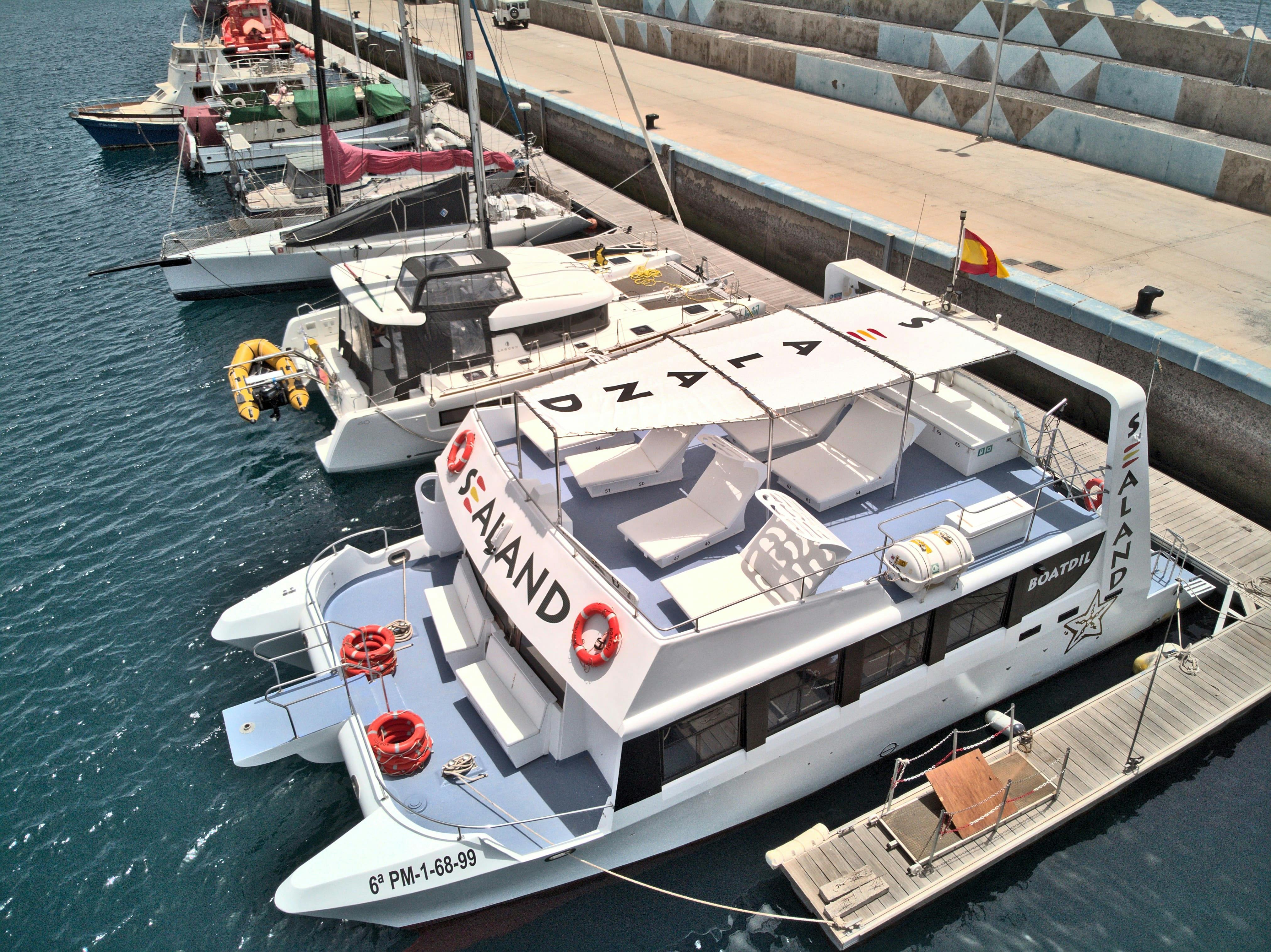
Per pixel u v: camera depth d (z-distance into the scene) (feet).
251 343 61.21
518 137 117.91
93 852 33.86
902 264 65.92
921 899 29.84
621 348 56.59
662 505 35.96
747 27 129.39
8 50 200.64
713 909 31.07
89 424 62.18
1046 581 35.12
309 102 101.24
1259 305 55.01
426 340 53.67
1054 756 34.40
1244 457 47.65
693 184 86.17
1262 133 74.84
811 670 30.40
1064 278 59.00
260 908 31.86
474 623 34.58
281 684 34.09
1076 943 30.25
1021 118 87.15
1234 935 30.35
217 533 51.19
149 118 128.06
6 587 47.39
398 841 28.07
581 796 29.76
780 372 32.91
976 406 39.60
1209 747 36.55
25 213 105.29
